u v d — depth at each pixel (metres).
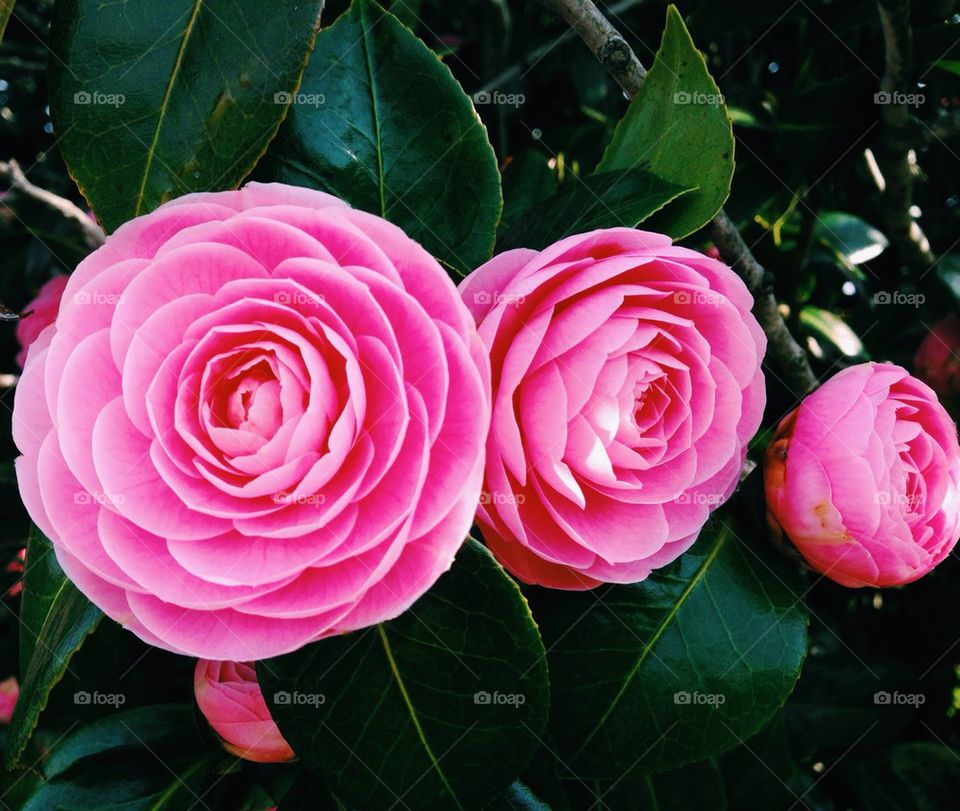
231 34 0.18
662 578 0.20
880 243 0.31
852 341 0.32
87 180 0.18
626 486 0.17
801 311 0.33
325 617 0.14
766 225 0.30
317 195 0.15
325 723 0.17
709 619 0.20
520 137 0.36
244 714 0.21
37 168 0.40
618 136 0.22
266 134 0.18
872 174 0.31
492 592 0.17
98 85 0.18
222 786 0.23
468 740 0.17
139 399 0.15
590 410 0.16
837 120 0.27
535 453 0.16
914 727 0.34
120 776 0.23
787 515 0.19
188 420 0.15
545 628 0.19
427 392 0.14
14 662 0.37
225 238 0.15
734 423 0.18
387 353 0.14
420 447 0.14
